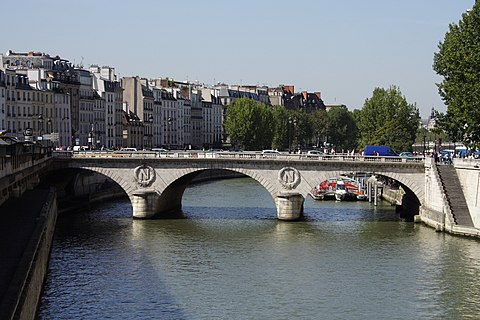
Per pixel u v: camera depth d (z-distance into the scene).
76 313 68.19
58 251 95.56
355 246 100.00
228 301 73.06
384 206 148.38
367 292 76.62
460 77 119.31
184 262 90.00
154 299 73.31
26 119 186.25
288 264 89.25
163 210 133.88
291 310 70.44
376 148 167.50
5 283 51.50
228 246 100.12
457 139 124.31
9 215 82.06
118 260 90.50
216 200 156.75
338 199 160.00
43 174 125.62
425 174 122.06
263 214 133.00
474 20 120.44
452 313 69.88
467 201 111.25
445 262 89.56
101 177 164.00
